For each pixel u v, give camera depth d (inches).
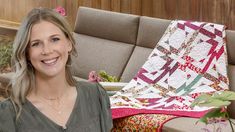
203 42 125.6
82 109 73.5
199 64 123.6
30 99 70.7
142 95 121.6
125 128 106.4
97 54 149.6
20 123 68.6
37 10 71.8
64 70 72.7
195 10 144.5
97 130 73.7
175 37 131.1
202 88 119.2
